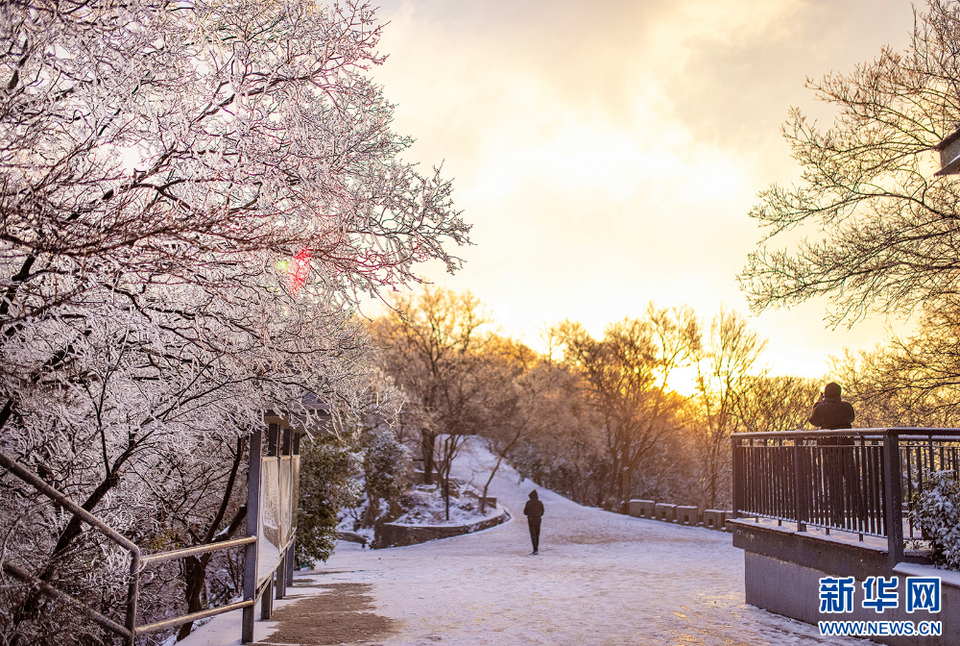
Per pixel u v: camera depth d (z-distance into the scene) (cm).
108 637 596
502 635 716
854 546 675
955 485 621
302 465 1636
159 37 496
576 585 1180
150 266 470
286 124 536
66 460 583
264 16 529
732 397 4812
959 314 1597
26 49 439
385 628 754
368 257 555
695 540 2484
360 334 756
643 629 748
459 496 4456
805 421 4541
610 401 5262
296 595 1059
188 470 841
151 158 507
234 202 559
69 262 462
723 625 768
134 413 623
